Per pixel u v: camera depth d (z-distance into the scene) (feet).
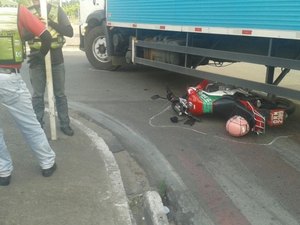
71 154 16.37
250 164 16.76
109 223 11.71
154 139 19.45
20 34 12.55
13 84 12.64
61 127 18.69
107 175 14.60
